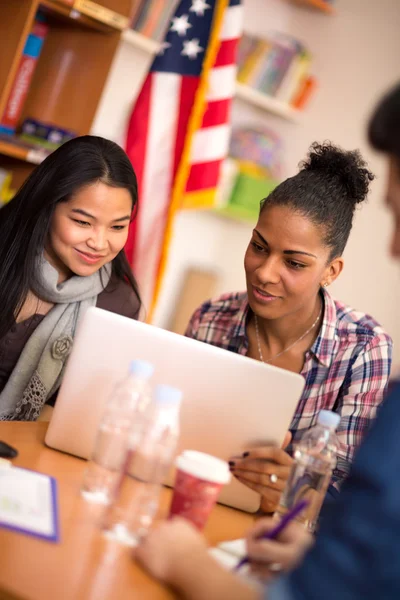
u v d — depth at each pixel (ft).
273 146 13.16
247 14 12.66
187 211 12.94
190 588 3.12
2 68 8.52
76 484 4.15
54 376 6.39
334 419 4.29
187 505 3.77
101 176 5.90
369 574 2.50
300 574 2.62
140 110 8.61
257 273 5.44
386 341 6.04
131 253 8.54
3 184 9.12
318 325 6.03
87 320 4.43
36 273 6.17
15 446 4.48
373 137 2.87
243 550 3.74
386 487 2.53
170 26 8.66
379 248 14.34
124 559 3.35
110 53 9.27
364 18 13.80
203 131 8.90
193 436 4.46
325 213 5.41
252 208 12.83
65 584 2.98
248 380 4.38
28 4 8.36
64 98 9.50
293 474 4.28
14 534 3.26
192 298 13.05
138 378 4.02
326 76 13.76
